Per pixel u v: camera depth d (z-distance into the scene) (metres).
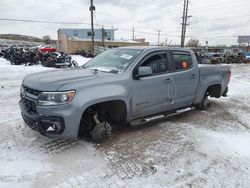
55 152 3.89
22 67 17.53
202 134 4.85
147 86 4.61
